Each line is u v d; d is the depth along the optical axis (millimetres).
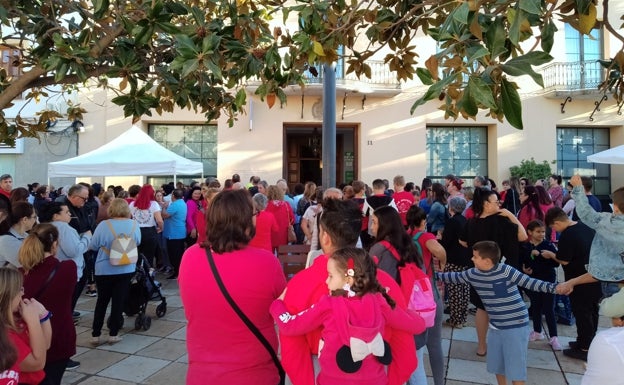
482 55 1425
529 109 13750
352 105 13492
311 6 2980
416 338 2811
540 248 4766
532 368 4098
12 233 3844
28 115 12539
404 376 1942
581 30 1847
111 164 7785
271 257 1973
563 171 14117
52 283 2941
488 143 14180
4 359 1908
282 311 1853
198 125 13578
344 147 14961
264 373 1854
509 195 7164
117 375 3943
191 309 1856
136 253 4660
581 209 3738
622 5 13383
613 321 1949
